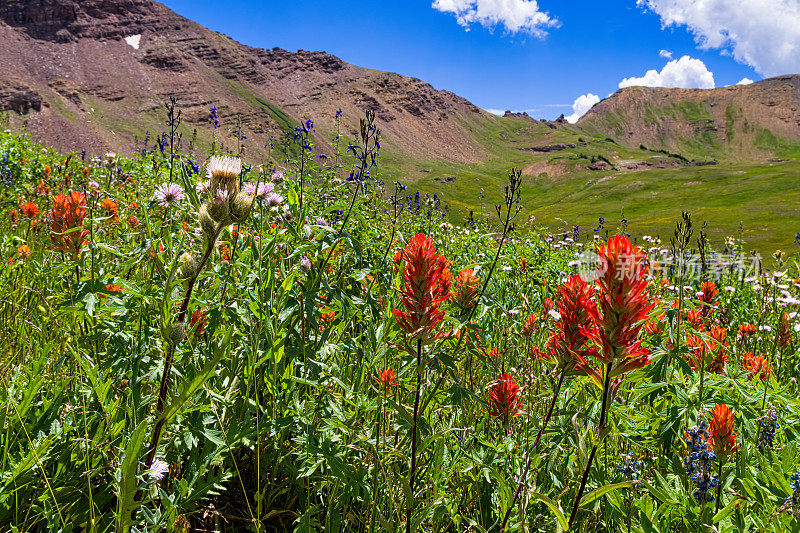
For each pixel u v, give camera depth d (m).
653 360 2.92
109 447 2.12
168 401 2.29
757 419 2.80
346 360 3.07
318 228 3.00
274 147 5.07
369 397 2.74
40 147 13.44
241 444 2.44
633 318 1.55
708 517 2.12
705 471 2.28
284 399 2.58
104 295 2.54
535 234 8.21
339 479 2.19
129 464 1.57
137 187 7.72
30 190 8.70
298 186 3.84
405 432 2.62
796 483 2.02
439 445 2.35
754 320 6.81
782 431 2.99
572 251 9.32
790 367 4.95
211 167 1.83
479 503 2.38
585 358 1.86
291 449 2.46
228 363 2.63
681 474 2.54
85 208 2.91
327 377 2.67
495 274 5.08
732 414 2.29
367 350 2.62
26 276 4.12
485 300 3.06
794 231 62.12
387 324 2.63
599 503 2.34
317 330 2.72
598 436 1.68
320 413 2.56
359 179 3.82
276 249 2.96
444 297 2.01
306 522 2.04
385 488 2.33
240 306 2.78
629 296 1.53
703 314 5.09
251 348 2.43
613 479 2.48
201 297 2.78
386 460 2.43
